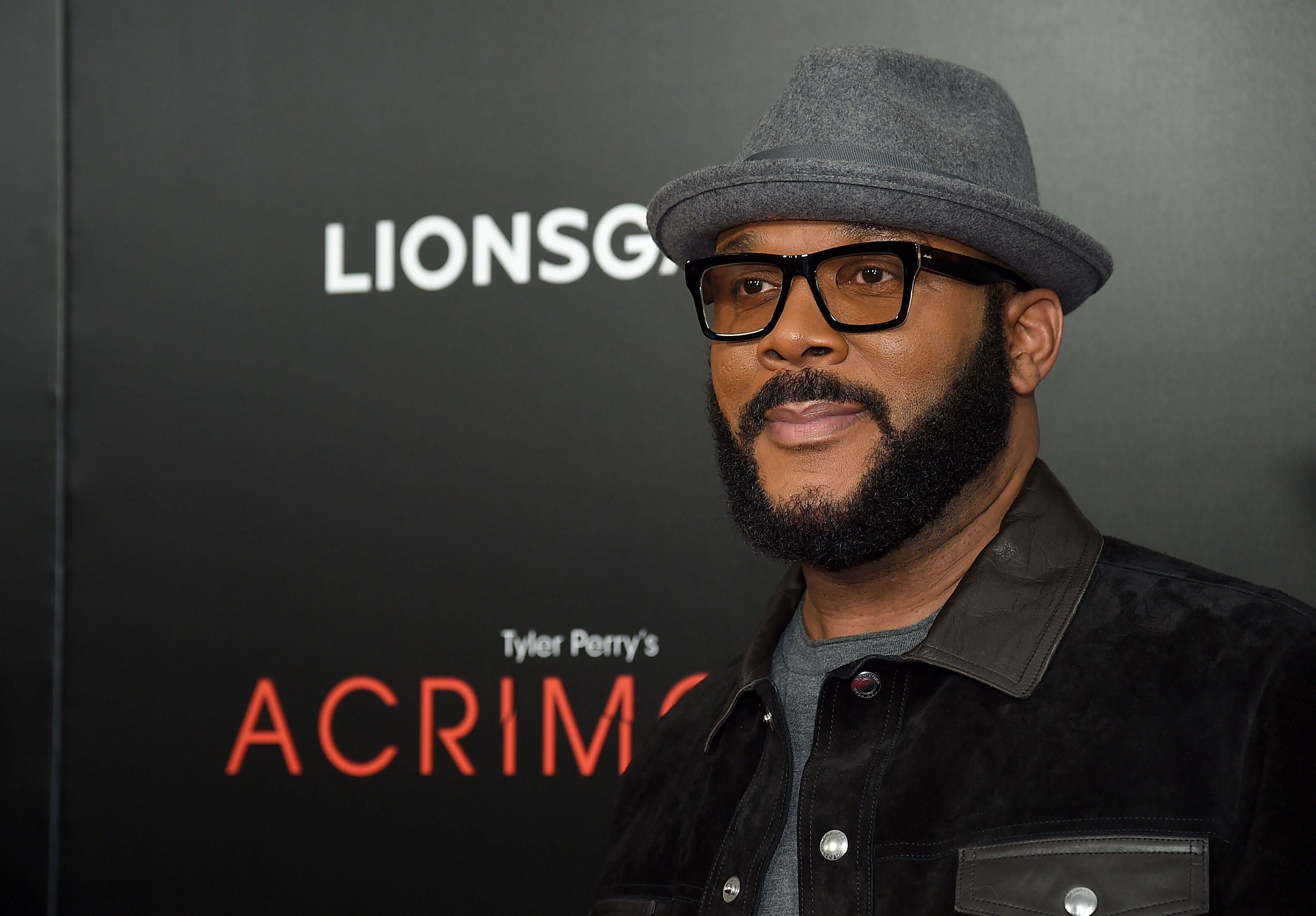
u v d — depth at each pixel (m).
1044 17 1.91
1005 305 1.01
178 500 2.25
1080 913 0.80
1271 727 0.82
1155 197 1.86
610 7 2.11
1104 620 0.93
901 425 0.95
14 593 2.29
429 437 2.15
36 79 2.33
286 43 2.26
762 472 0.99
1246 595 0.90
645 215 2.07
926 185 0.93
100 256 2.31
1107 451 1.86
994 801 0.87
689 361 2.05
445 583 2.12
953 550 1.01
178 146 2.29
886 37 1.98
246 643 2.19
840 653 1.02
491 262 2.14
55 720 2.25
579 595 2.07
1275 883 0.78
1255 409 1.81
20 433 2.31
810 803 0.93
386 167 2.20
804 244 0.99
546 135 2.13
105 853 2.22
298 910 2.13
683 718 1.20
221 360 2.25
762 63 2.04
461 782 2.08
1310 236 1.80
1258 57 1.83
